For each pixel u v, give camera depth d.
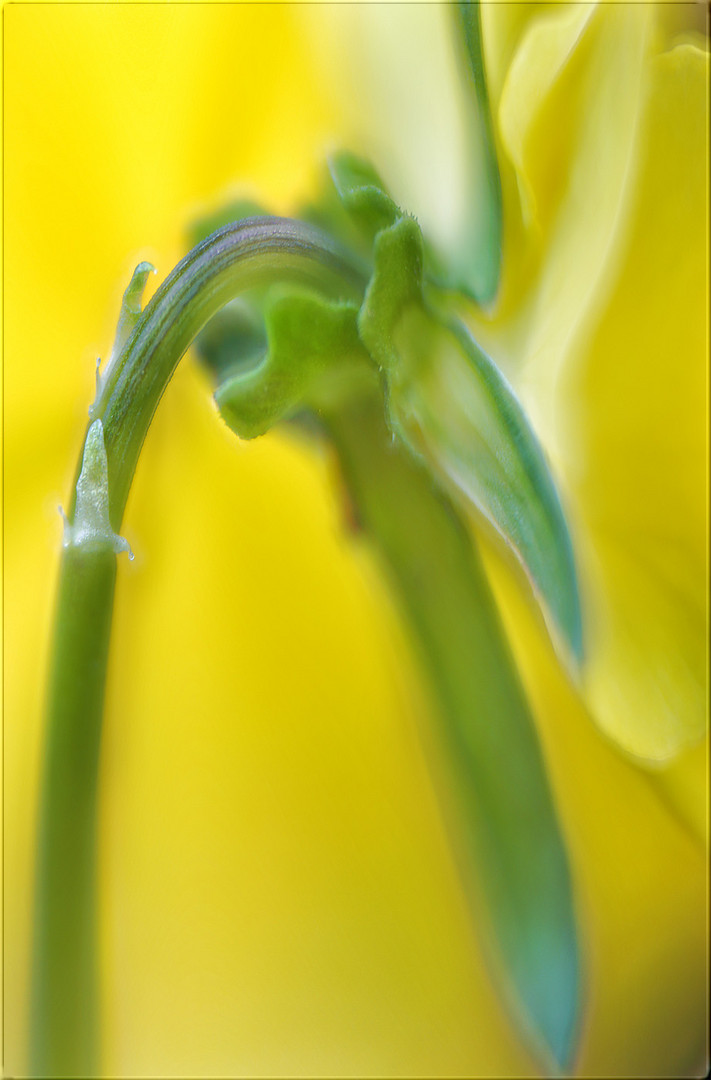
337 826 0.20
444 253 0.20
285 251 0.19
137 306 0.18
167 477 0.20
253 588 0.20
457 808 0.20
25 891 0.20
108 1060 0.20
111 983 0.20
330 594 0.20
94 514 0.18
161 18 0.20
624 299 0.20
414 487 0.20
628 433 0.20
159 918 0.20
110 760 0.20
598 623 0.19
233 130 0.20
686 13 0.19
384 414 0.19
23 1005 0.19
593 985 0.20
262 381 0.19
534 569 0.19
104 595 0.18
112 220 0.20
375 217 0.19
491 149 0.19
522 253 0.19
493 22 0.19
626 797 0.20
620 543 0.20
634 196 0.19
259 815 0.20
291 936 0.20
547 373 0.20
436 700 0.20
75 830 0.18
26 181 0.20
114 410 0.18
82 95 0.20
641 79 0.19
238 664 0.20
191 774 0.20
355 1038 0.20
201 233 0.20
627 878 0.20
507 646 0.20
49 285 0.20
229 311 0.19
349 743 0.20
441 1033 0.20
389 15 0.20
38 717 0.20
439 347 0.19
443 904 0.20
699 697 0.19
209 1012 0.20
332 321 0.19
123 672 0.20
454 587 0.20
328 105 0.20
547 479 0.19
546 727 0.20
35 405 0.20
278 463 0.20
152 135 0.20
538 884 0.20
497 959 0.20
